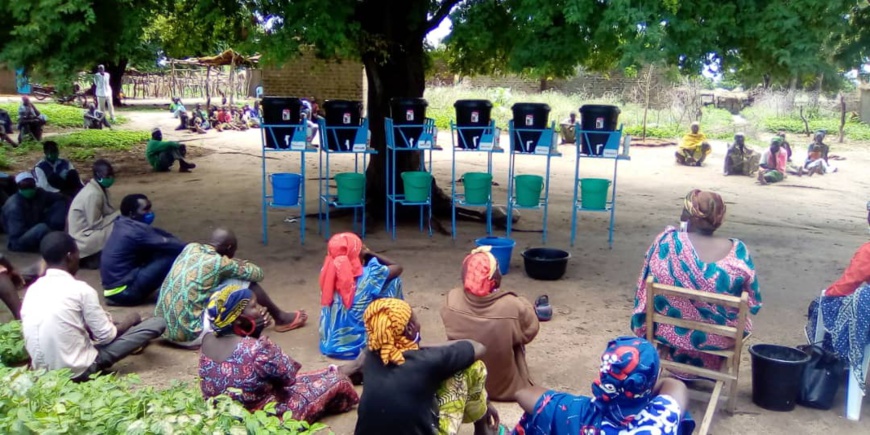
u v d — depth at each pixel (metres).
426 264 8.16
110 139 19.09
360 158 18.11
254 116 25.38
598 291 7.33
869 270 4.51
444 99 29.03
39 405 3.22
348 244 5.47
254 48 7.75
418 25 9.84
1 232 9.18
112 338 4.95
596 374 5.32
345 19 8.16
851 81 7.68
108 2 7.20
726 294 4.31
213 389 3.96
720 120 27.02
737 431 4.43
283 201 8.75
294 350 5.65
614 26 6.59
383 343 3.43
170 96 36.81
